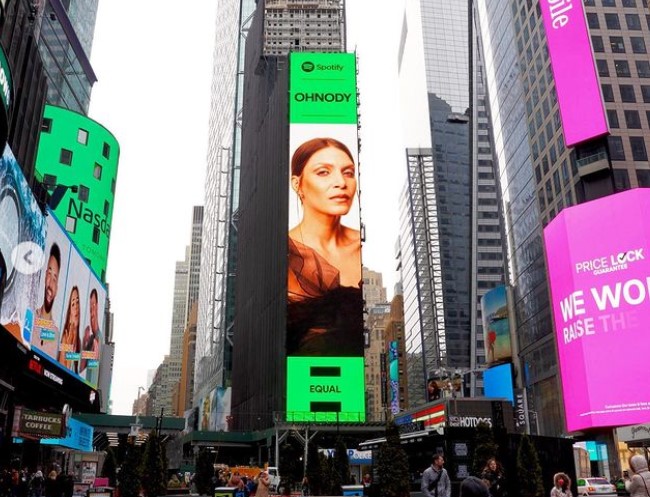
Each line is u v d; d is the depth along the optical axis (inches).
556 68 3516.2
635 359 2748.5
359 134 4943.4
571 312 3063.5
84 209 3371.1
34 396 2158.0
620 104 3363.7
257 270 5482.3
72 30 4067.4
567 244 3139.8
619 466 2615.7
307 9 7308.1
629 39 3513.8
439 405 2137.1
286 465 1907.0
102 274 3474.4
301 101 4832.7
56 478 1266.0
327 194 4635.8
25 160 1796.3
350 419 4168.3
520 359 4106.8
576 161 3376.0
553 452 1062.4
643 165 3260.3
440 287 7613.2
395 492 946.7
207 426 7175.2
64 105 4015.8
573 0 3518.7
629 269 2856.8
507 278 4488.2
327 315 4379.9
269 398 4552.2
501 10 4724.4
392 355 7214.6
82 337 2421.3
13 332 1566.2
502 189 4670.3
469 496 492.4
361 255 4530.0
